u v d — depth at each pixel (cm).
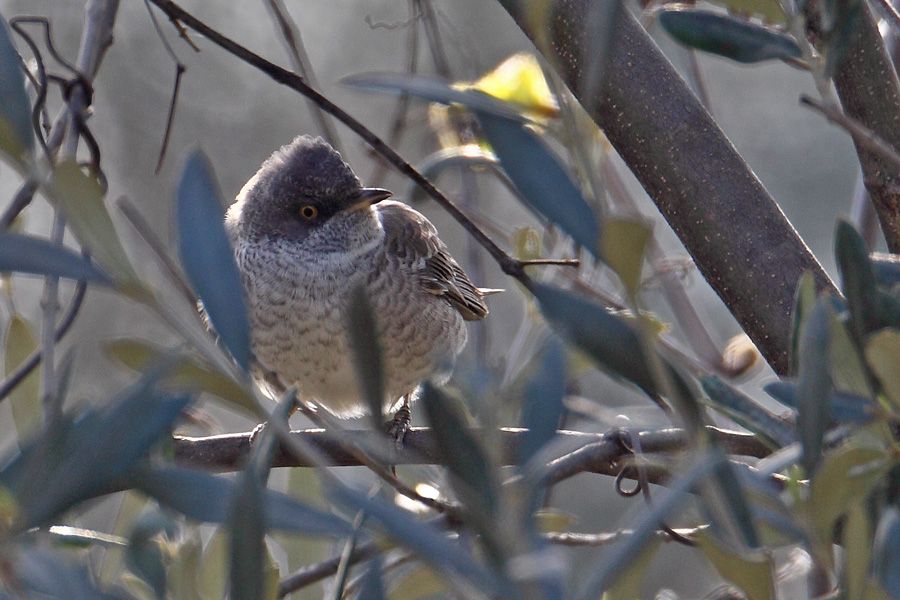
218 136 1762
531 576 337
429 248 1082
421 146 1466
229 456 769
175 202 417
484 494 366
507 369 809
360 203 1026
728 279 696
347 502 357
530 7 419
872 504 437
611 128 711
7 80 390
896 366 434
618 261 358
